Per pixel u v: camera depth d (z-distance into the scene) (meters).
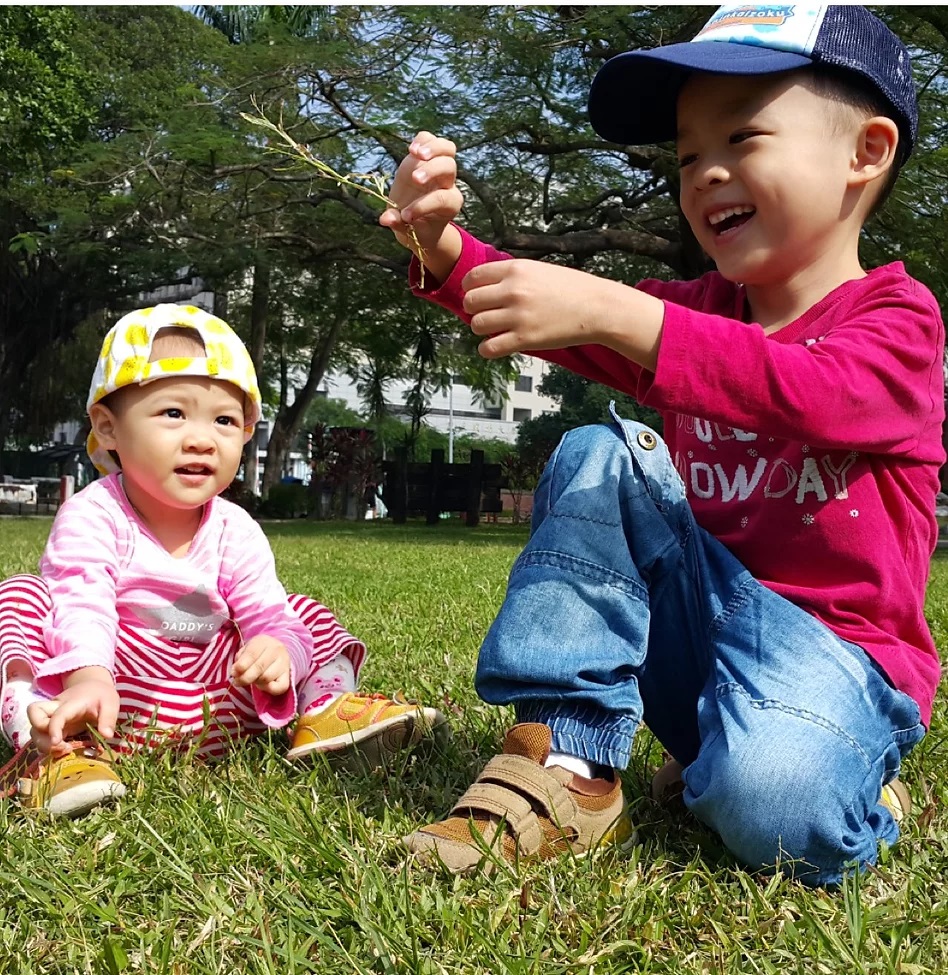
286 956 1.17
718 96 1.60
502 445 42.38
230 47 13.26
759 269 1.64
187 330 1.91
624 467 1.60
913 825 1.65
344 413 47.19
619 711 1.52
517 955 1.19
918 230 10.88
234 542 1.99
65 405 26.66
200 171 13.49
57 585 1.86
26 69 15.98
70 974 1.16
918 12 10.00
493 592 4.73
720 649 1.54
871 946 1.23
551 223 15.34
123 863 1.40
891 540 1.58
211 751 1.96
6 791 1.69
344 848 1.44
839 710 1.45
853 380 1.44
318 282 21.16
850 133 1.61
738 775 1.40
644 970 1.18
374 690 2.52
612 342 1.39
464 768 1.89
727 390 1.40
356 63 12.48
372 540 11.47
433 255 1.80
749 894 1.35
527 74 12.12
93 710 1.67
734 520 1.66
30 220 21.53
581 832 1.48
